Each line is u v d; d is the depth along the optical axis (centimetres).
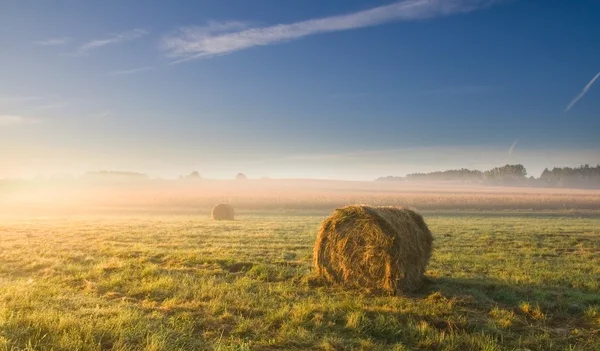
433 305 824
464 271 1164
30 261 1196
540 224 2623
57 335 580
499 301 871
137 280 975
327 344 612
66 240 1677
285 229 2191
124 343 580
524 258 1354
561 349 638
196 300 822
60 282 961
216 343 604
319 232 1060
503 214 4028
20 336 569
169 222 2686
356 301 847
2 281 953
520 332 704
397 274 938
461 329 711
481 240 1775
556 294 902
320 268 1050
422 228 1091
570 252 1513
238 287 930
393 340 666
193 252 1359
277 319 723
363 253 987
